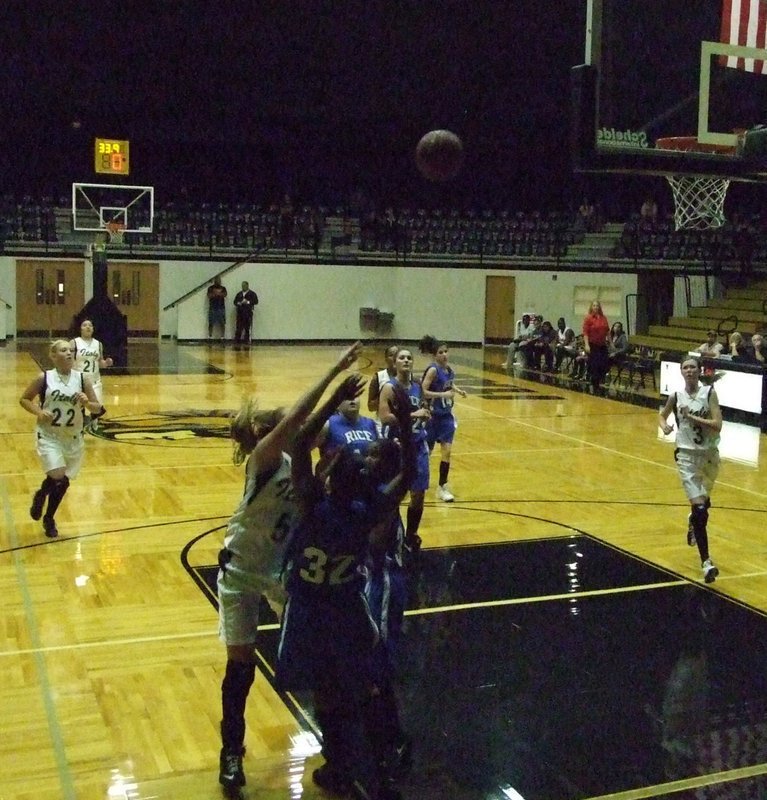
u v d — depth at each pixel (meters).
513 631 6.61
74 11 26.94
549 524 9.53
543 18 27.05
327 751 4.48
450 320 31.08
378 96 28.61
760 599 7.37
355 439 6.19
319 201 33.31
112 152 29.27
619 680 5.81
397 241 31.02
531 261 30.25
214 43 28.06
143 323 30.12
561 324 23.66
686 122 6.63
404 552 8.43
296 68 28.48
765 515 10.05
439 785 4.55
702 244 27.27
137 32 27.55
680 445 8.01
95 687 5.60
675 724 5.22
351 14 27.95
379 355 27.03
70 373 8.59
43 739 4.95
